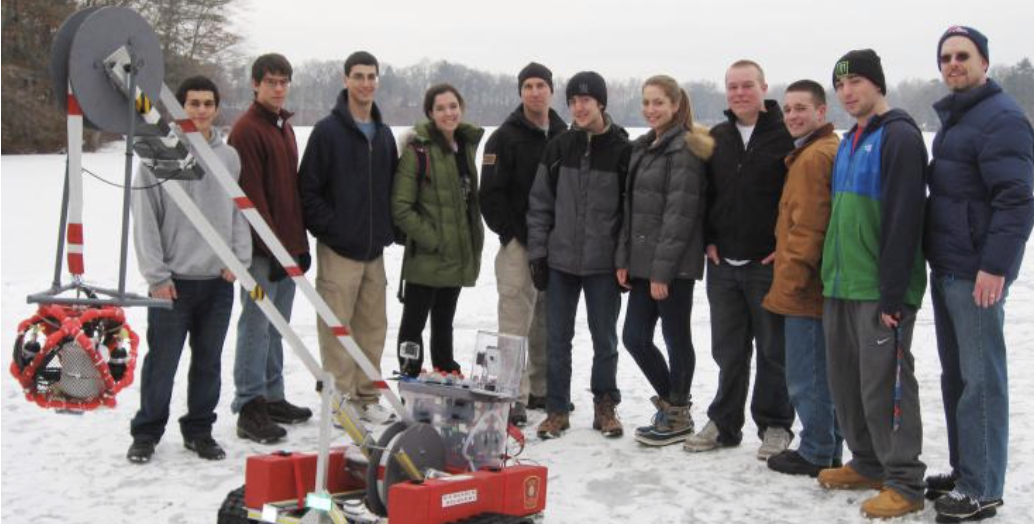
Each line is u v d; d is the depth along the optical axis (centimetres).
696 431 683
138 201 584
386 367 880
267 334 659
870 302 512
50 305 364
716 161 615
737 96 600
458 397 466
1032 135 479
